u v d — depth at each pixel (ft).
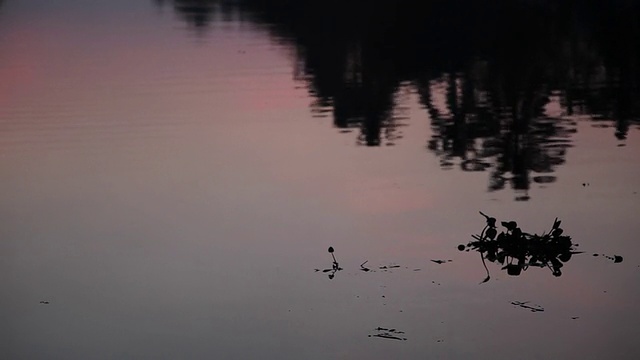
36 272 69.67
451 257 69.51
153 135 104.68
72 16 189.88
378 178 88.99
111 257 72.02
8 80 131.95
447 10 186.50
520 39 155.43
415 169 91.50
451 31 164.86
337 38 162.20
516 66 136.56
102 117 111.86
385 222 77.20
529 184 85.76
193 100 119.75
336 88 126.11
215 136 104.47
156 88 126.31
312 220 78.33
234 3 210.79
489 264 68.13
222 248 73.00
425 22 174.81
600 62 136.36
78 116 112.16
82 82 129.90
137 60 144.56
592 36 154.40
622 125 104.88
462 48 150.30
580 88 122.42
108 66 140.77
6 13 194.29
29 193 87.56
